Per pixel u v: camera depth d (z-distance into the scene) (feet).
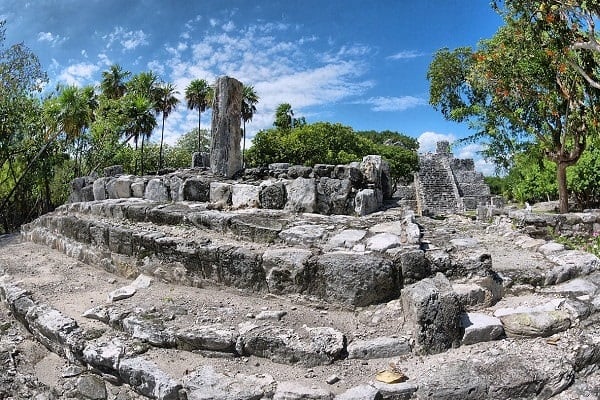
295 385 12.25
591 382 12.44
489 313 15.10
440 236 19.99
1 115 59.06
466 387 11.78
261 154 88.22
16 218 71.61
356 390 11.89
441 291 13.98
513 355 12.99
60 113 64.28
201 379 12.59
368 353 13.56
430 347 13.42
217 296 17.38
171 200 26.02
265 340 13.79
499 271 17.58
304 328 14.52
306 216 21.48
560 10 35.01
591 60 36.42
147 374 12.94
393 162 116.78
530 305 15.35
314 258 16.38
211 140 27.84
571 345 13.34
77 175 76.18
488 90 50.31
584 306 14.98
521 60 39.93
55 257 25.50
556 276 17.28
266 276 16.96
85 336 15.28
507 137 55.72
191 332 14.28
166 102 112.78
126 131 87.56
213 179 26.09
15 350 16.33
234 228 20.13
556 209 47.60
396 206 23.97
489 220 35.04
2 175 66.44
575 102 38.70
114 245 21.80
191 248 18.66
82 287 20.36
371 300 15.67
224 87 27.48
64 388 13.96
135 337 14.79
